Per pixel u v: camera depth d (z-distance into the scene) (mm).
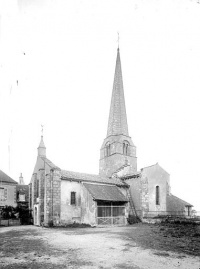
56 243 13148
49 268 8141
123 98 47219
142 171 29781
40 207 26734
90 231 19531
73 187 26578
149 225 24672
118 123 44188
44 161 27531
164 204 30875
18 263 8812
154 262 8906
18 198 35844
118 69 49062
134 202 30109
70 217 25406
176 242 13219
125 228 21953
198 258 9508
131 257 9688
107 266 8391
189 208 34156
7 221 28016
